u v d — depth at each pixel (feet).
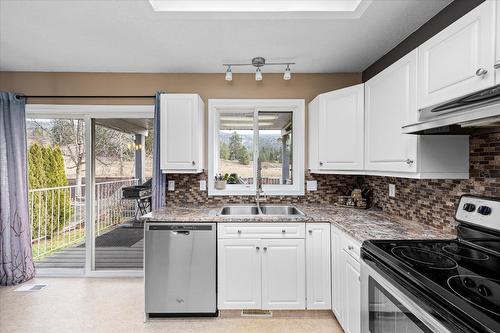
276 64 8.97
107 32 6.90
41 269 10.06
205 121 9.80
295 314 7.59
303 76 9.82
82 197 10.80
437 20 6.04
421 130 4.85
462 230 4.97
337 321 7.36
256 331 6.93
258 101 9.77
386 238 5.35
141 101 9.78
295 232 7.35
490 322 2.48
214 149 9.96
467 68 3.90
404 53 7.27
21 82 9.58
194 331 6.91
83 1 5.65
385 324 4.23
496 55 3.45
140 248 10.32
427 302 3.20
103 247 10.34
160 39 7.27
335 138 8.08
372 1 5.58
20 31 6.85
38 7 5.85
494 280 3.40
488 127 4.75
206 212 8.18
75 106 9.70
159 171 9.16
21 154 9.31
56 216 11.07
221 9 6.22
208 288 7.36
